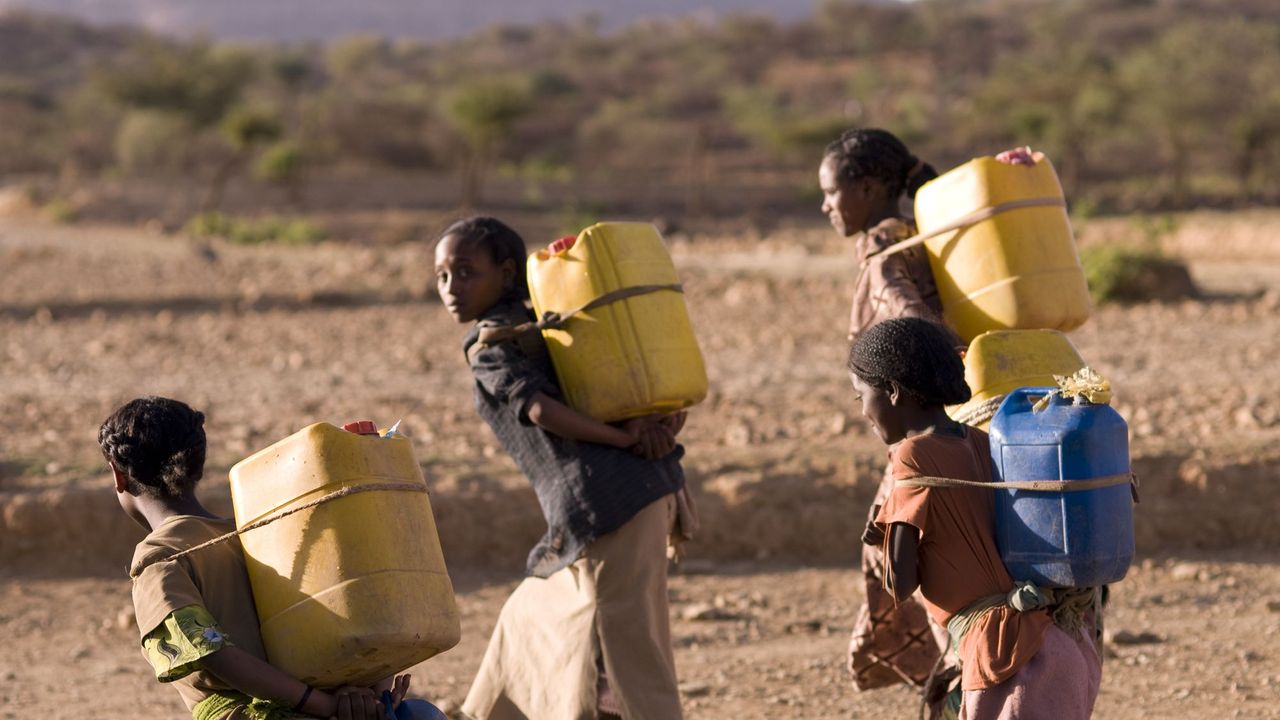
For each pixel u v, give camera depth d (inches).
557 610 207.3
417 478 161.8
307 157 2945.4
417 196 2810.0
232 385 661.9
